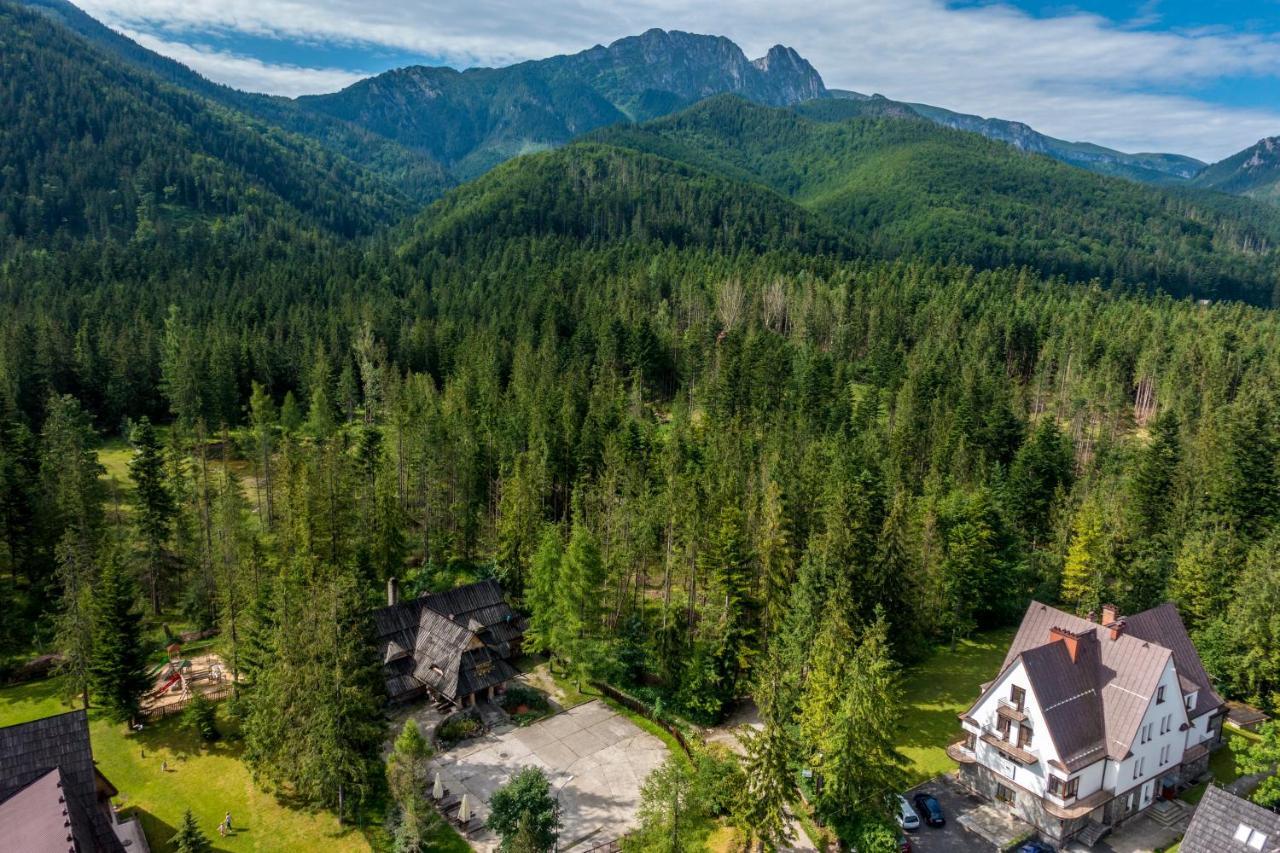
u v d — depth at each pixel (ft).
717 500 254.47
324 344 497.46
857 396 481.05
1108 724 168.76
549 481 324.39
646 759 195.21
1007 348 540.93
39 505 255.91
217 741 197.36
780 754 151.94
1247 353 500.33
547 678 231.91
